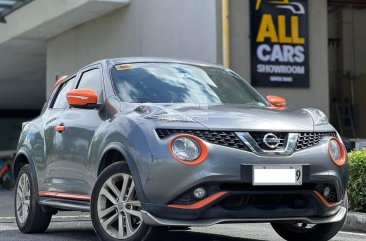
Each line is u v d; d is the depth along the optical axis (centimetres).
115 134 1105
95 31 3412
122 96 1210
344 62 3666
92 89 1320
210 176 990
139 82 1252
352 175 1658
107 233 1105
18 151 1569
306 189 1058
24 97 5719
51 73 3888
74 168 1277
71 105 1245
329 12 3588
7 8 3606
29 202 1476
